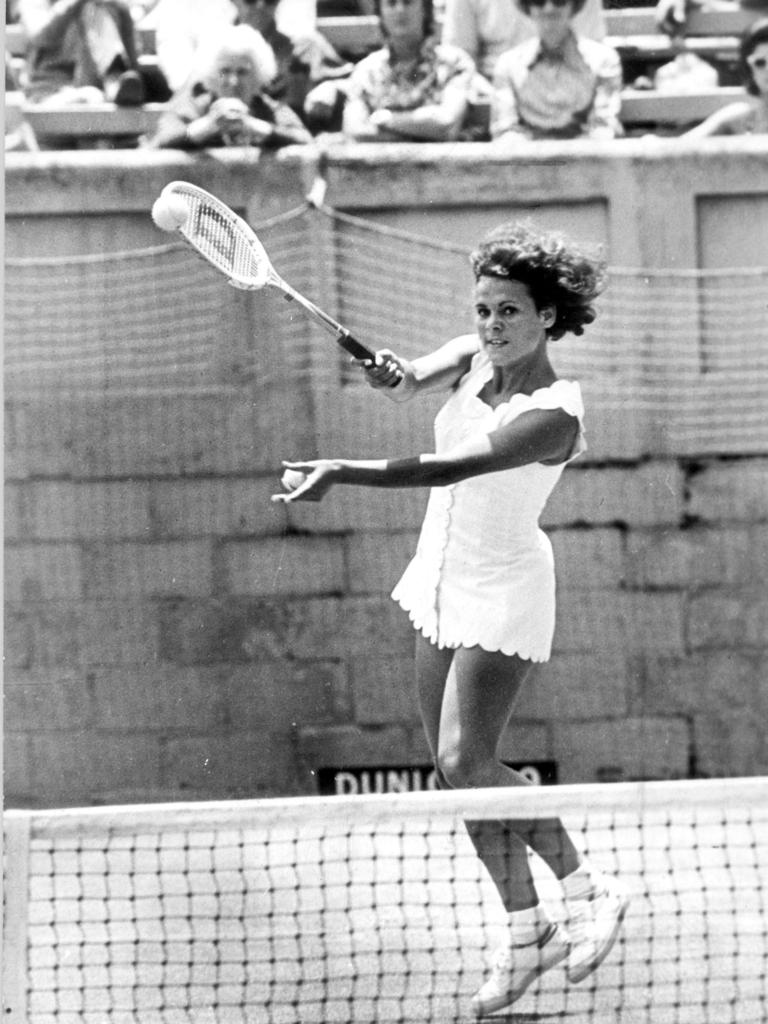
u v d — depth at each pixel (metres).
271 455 11.29
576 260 5.46
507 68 11.38
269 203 11.30
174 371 11.31
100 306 11.29
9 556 11.27
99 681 11.25
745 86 11.55
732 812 7.90
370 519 11.20
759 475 11.22
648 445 11.23
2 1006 4.86
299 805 4.98
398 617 11.22
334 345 11.27
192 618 11.27
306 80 11.42
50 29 11.54
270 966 5.98
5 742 11.22
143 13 11.80
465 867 7.46
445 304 11.30
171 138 11.32
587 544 11.23
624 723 11.20
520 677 5.48
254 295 11.25
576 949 5.36
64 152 11.28
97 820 4.99
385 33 11.32
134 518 11.30
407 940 6.28
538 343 5.50
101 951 6.14
